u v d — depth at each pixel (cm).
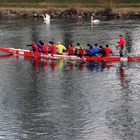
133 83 13662
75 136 9994
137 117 10912
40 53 17388
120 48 16850
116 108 11506
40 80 14100
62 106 11669
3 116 11075
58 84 13625
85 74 14775
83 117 10950
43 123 10644
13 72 15150
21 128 10388
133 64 16225
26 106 11706
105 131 10200
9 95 12619
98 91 12875
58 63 16488
